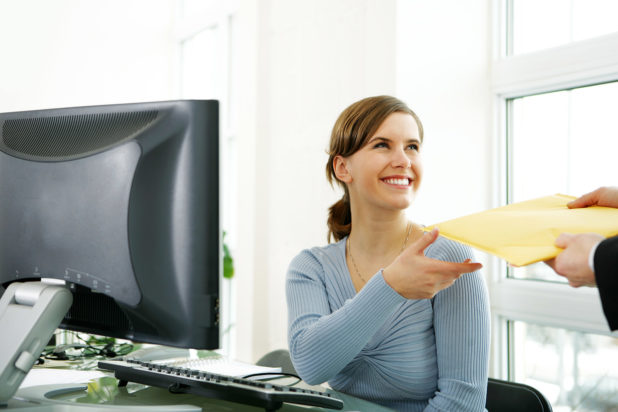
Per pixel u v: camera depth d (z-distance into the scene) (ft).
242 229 8.43
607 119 5.17
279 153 7.96
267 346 8.20
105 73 10.87
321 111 7.09
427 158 5.79
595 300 4.93
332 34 6.88
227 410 2.83
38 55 10.11
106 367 3.26
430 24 5.88
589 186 5.34
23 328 2.72
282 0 7.88
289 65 7.73
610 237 2.27
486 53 6.12
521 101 5.94
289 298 3.84
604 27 5.16
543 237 2.41
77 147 2.98
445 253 3.61
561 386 5.47
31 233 3.07
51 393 3.04
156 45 11.49
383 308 2.94
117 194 2.80
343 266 3.87
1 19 9.74
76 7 10.48
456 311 3.43
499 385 3.86
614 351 5.02
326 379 3.28
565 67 5.28
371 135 3.55
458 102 5.98
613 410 5.05
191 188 2.68
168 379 2.96
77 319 3.11
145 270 2.75
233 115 10.33
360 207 3.81
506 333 5.90
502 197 6.08
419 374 3.48
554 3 5.58
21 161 3.12
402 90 5.72
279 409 2.92
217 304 2.72
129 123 2.87
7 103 9.84
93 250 2.87
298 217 7.52
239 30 8.54
